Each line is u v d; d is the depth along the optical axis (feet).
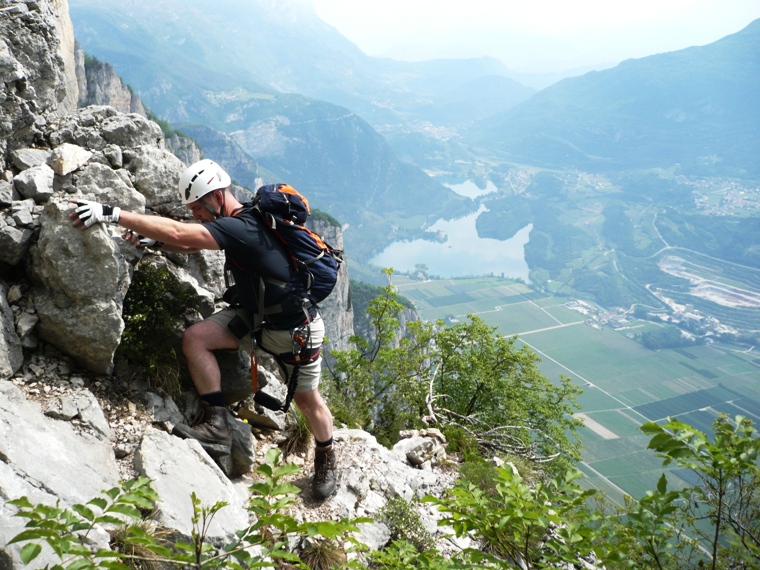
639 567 8.48
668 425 7.75
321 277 12.73
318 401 14.40
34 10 14.97
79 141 15.08
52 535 5.66
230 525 11.51
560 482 8.91
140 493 6.53
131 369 13.92
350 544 13.97
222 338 13.64
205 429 13.46
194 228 11.74
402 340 53.72
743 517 10.75
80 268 12.01
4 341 11.62
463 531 9.46
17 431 10.19
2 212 12.39
